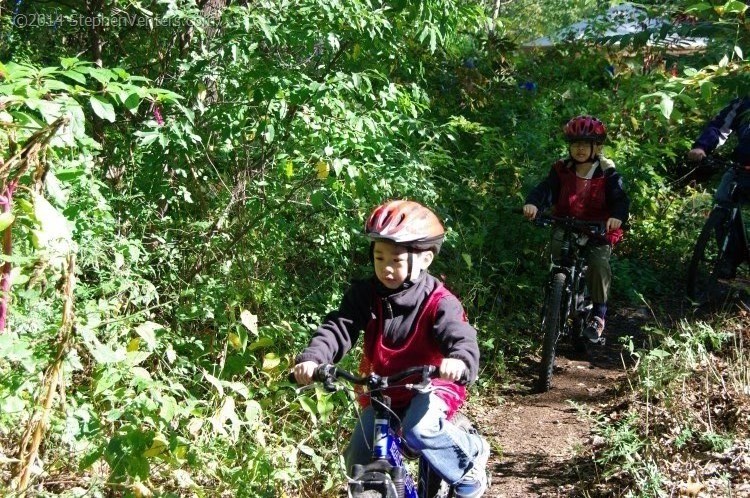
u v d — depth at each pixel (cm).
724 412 546
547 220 721
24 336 347
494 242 852
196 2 618
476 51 1082
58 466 401
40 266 323
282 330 516
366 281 381
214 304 525
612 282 938
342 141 554
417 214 363
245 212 595
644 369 610
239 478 417
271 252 602
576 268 734
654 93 411
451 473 364
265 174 601
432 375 336
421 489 383
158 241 575
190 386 492
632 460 479
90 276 520
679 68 452
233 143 588
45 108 337
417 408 362
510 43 1125
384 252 361
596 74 1170
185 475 403
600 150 736
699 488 452
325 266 660
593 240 735
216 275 563
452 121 863
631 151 1001
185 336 517
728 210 853
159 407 397
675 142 1046
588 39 1162
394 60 689
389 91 594
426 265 373
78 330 328
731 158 860
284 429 488
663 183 1114
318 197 557
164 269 559
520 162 906
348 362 539
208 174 615
